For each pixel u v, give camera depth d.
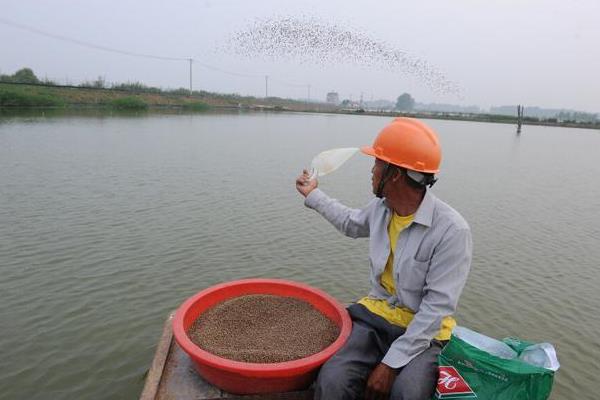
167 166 14.24
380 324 2.89
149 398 2.68
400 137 2.67
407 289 2.79
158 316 5.20
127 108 47.47
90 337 4.78
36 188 10.41
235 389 2.74
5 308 5.20
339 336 2.88
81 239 7.29
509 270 7.19
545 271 7.23
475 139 34.59
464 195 12.75
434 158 2.68
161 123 32.19
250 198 10.52
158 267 6.42
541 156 24.83
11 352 4.49
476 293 6.31
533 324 5.61
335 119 54.81
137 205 9.41
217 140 22.70
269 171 14.30
